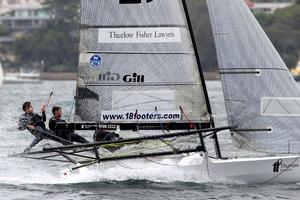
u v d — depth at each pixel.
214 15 48.75
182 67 49.44
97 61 49.72
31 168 54.09
